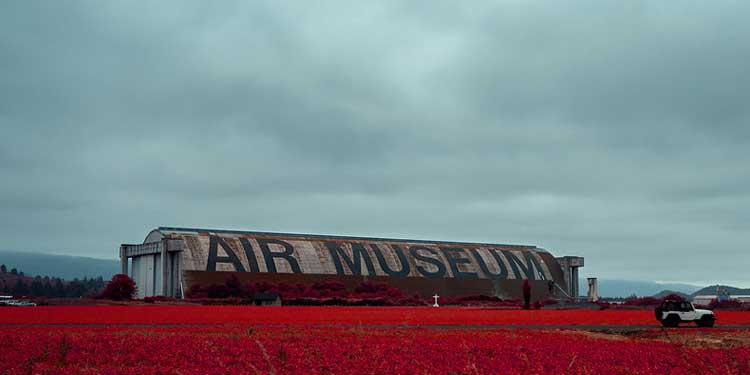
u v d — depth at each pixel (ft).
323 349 137.49
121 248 596.29
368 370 114.52
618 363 127.65
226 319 265.54
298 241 619.26
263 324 236.22
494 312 364.58
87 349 137.28
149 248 566.77
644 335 205.98
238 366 116.57
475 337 172.24
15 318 266.77
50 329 199.62
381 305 514.68
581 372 115.24
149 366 116.67
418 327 227.61
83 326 220.02
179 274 537.65
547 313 356.38
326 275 584.81
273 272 565.94
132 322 244.42
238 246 581.12
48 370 110.42
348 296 540.93
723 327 245.65
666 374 116.67
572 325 253.03
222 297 517.55
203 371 110.63
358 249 631.15
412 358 128.36
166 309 364.99
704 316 242.17
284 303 486.79
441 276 632.79
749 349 147.74
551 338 173.37
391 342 154.40
